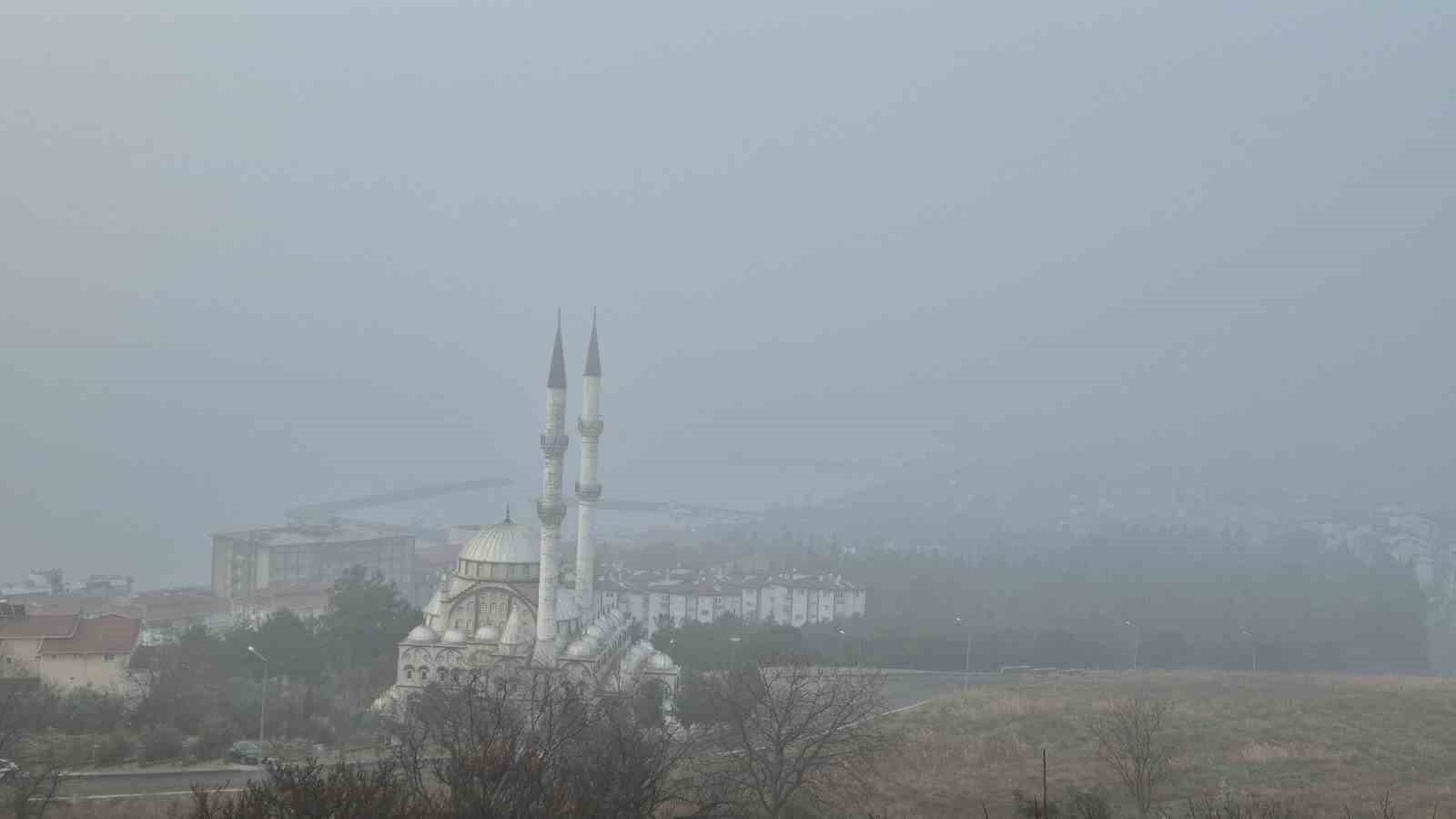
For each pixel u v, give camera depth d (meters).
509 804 80.69
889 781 140.25
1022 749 158.00
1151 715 155.62
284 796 79.19
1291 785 136.38
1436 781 139.00
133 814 130.12
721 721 154.62
